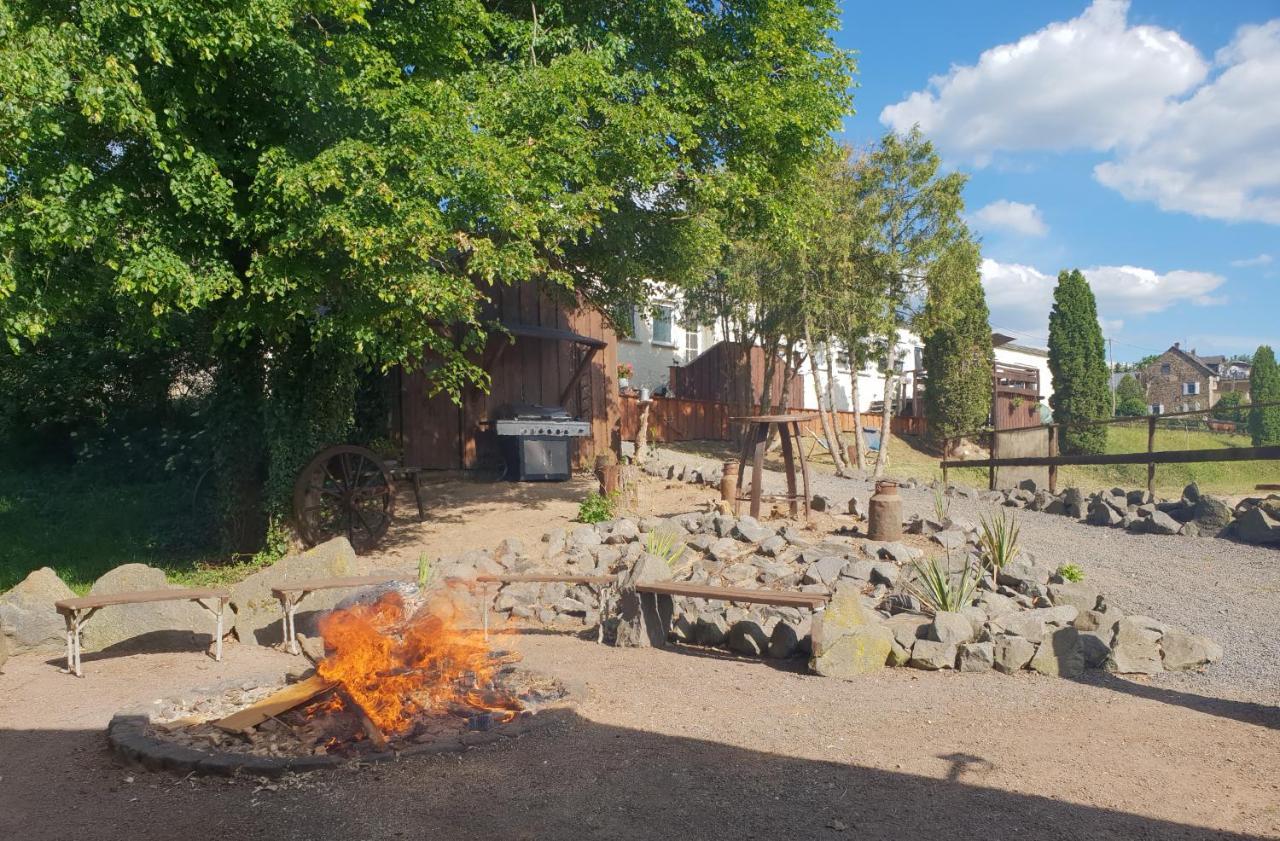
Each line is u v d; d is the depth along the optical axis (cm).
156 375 1488
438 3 948
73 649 661
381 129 868
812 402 3194
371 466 1173
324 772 417
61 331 1304
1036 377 3703
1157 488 1995
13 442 1528
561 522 1161
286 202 818
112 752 461
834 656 608
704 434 2475
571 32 1064
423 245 827
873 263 2044
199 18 738
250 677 586
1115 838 347
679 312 2584
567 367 1739
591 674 609
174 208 847
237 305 921
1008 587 782
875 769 423
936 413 2945
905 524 1077
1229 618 743
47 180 716
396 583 621
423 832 354
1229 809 376
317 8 818
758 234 1372
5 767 450
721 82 1139
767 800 384
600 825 359
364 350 933
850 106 1241
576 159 972
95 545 1177
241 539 1120
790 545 945
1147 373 7544
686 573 863
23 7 705
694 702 541
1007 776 414
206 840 351
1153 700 548
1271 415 3978
